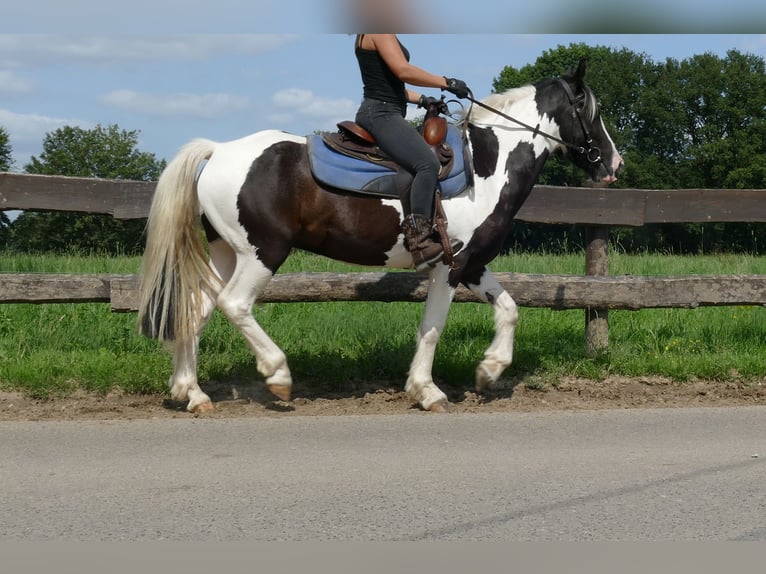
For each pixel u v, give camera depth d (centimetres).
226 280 582
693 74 6381
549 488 409
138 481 416
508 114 605
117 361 651
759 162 6131
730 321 816
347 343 736
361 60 553
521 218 707
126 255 1042
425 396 581
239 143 557
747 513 377
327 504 385
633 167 6284
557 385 655
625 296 689
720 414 568
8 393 603
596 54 6544
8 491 400
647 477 427
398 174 556
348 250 570
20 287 635
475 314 824
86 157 6372
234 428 525
